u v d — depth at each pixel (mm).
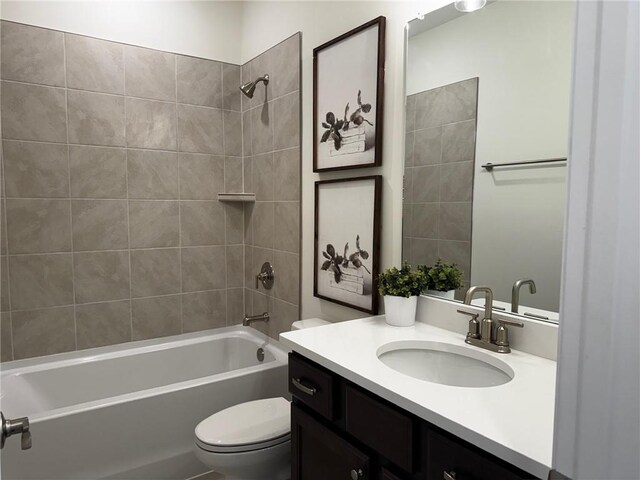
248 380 2246
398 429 1054
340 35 2029
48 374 2275
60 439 1779
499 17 1360
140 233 2559
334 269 2109
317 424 1356
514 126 1328
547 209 1252
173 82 2602
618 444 442
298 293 2430
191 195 2715
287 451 1709
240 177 2893
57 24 2240
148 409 1970
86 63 2330
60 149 2293
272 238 2625
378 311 1871
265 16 2584
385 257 1831
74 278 2383
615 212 438
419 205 1655
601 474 458
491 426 874
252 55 2730
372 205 1854
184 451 2076
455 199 1521
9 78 2141
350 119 1947
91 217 2406
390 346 1423
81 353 2428
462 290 1514
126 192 2496
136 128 2498
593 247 459
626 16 421
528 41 1283
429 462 980
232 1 2793
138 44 2475
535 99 1270
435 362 1421
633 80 419
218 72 2760
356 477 1186
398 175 1750
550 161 1239
